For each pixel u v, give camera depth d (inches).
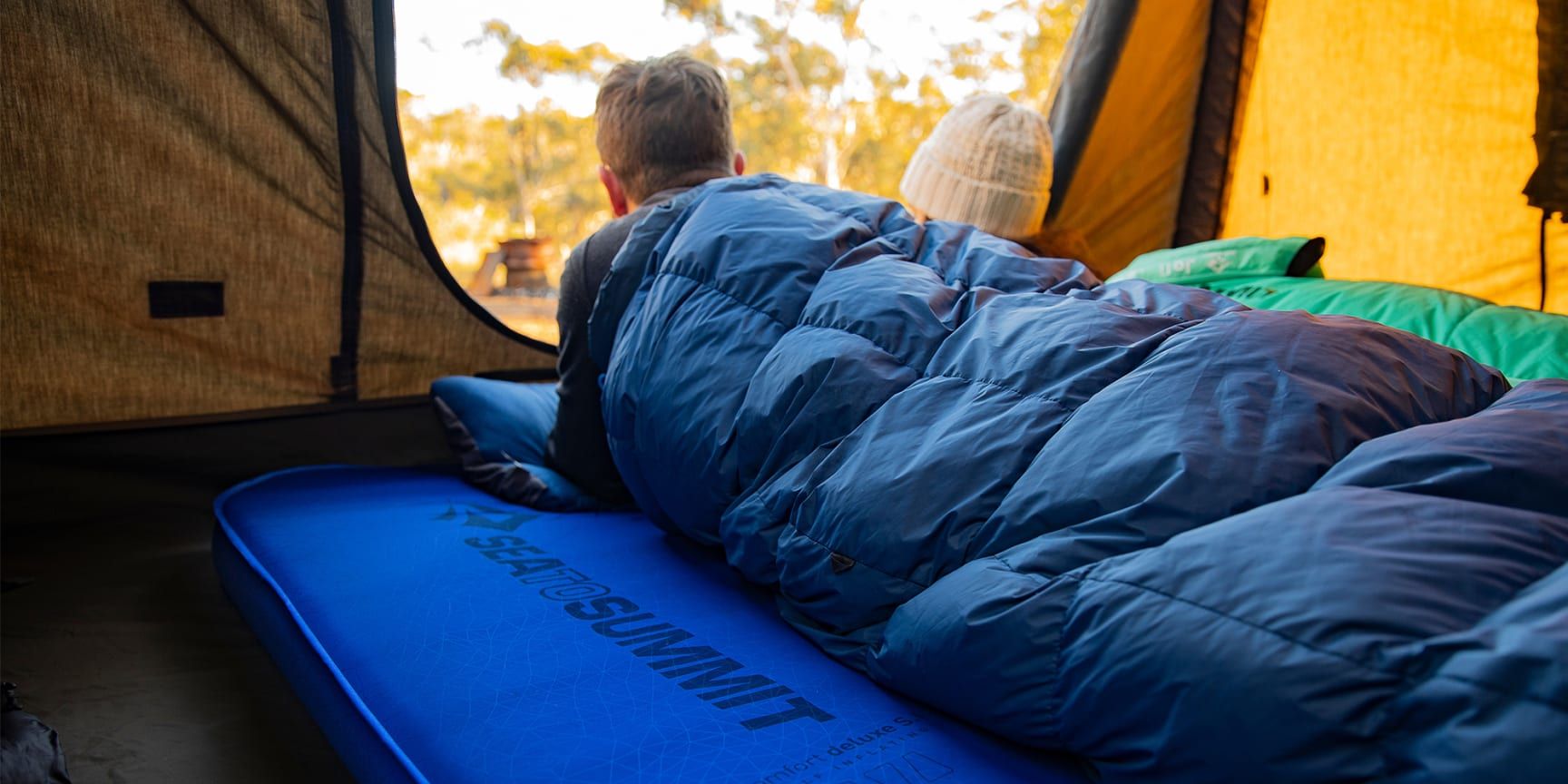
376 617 48.0
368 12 75.2
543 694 39.9
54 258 71.6
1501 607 27.5
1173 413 37.1
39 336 72.7
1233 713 28.6
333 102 76.6
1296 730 27.5
